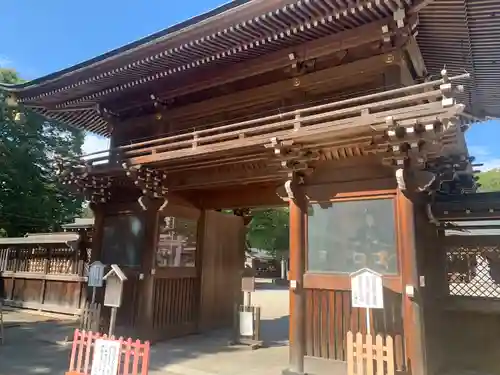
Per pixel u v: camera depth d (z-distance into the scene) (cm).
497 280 750
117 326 995
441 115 566
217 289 1238
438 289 791
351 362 595
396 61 717
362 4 659
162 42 832
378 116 630
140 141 1097
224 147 775
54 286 1587
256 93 895
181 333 1073
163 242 1038
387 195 684
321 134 656
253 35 778
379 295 595
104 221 1116
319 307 721
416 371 600
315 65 826
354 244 705
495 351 741
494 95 1016
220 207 1166
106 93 1073
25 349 920
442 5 699
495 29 763
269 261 4906
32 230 2822
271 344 1020
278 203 1074
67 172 1047
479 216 757
